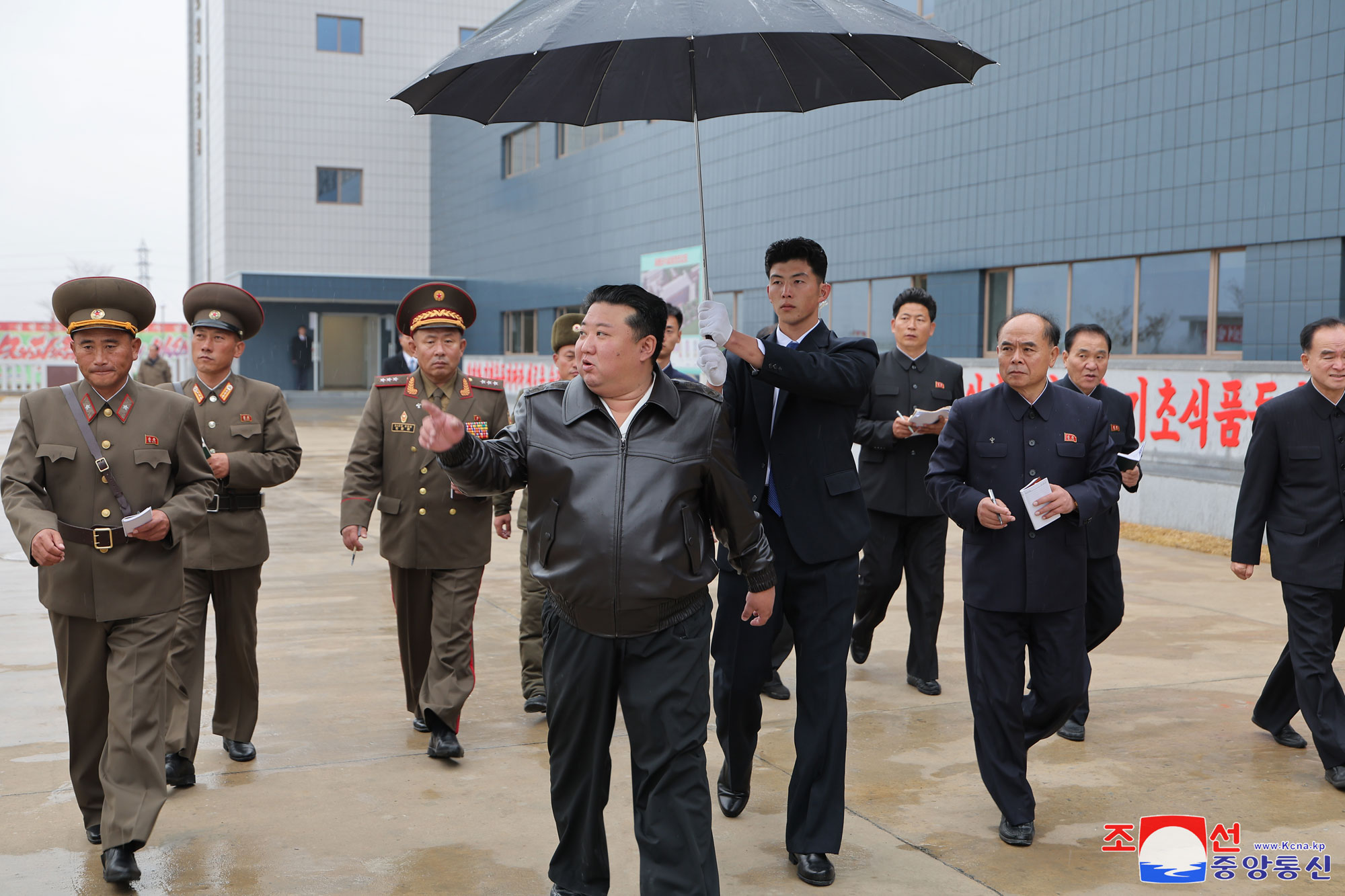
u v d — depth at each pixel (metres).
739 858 3.42
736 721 3.59
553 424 2.88
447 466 2.69
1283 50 9.51
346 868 3.32
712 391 3.13
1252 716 4.86
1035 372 3.62
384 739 4.51
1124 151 10.98
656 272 19.58
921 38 2.89
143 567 3.32
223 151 29.23
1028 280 12.27
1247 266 9.90
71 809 3.74
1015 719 3.58
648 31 2.73
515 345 26.19
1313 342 4.15
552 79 3.44
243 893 3.15
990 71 12.49
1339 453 4.11
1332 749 4.00
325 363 32.53
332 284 29.41
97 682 3.38
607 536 2.76
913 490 5.18
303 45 29.47
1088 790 4.00
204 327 4.18
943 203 13.21
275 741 4.47
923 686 5.20
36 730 4.54
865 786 4.03
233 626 4.17
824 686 3.31
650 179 19.72
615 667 2.86
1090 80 11.31
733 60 3.45
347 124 29.98
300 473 14.31
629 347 2.78
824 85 3.56
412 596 4.44
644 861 2.80
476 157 27.61
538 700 4.87
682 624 2.85
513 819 3.70
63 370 35.16
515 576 8.11
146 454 3.34
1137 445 4.87
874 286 14.48
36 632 6.20
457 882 3.23
